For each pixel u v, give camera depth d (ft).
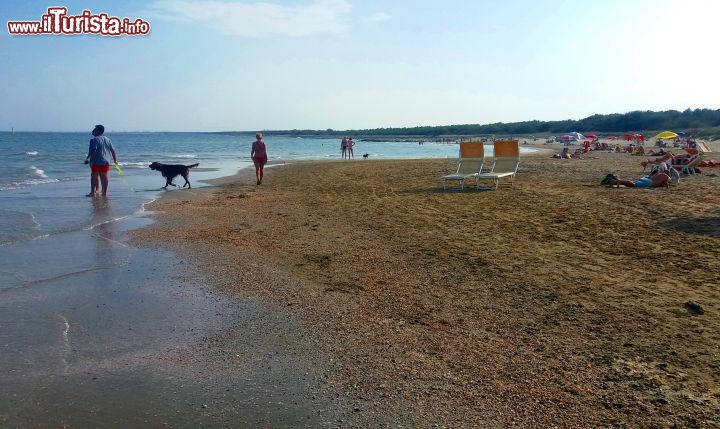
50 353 13.12
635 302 16.17
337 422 10.11
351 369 12.26
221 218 33.12
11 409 10.46
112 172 73.92
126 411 10.50
